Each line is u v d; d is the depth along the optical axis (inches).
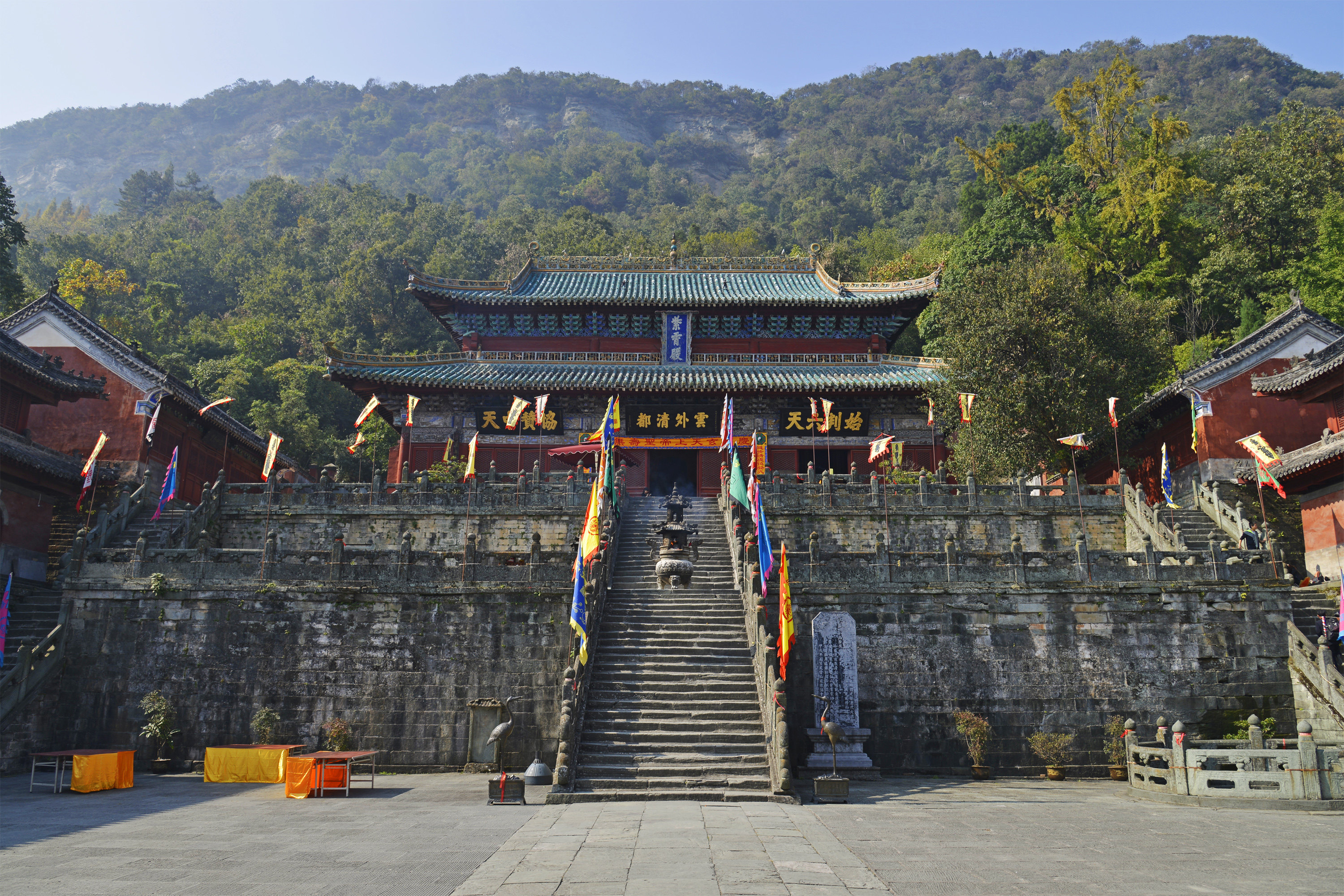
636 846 617.9
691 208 6515.8
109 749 1122.0
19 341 1599.4
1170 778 895.7
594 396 2070.6
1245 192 2706.7
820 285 2410.2
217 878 534.9
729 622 1143.6
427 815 761.0
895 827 710.5
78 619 1164.5
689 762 891.4
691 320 2260.1
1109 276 2866.6
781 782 843.4
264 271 4584.2
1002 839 665.6
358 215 5054.1
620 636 1108.5
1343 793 825.5
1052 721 1114.1
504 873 541.0
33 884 521.7
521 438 2071.9
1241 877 545.6
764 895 484.1
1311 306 2314.2
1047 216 3100.4
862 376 2089.1
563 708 903.1
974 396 1674.5
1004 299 1731.1
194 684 1136.8
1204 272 2603.3
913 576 1162.0
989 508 1477.6
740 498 1301.7
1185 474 1742.1
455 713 1114.7
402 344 4077.3
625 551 1386.6
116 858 591.8
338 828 699.4
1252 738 946.1
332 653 1139.9
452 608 1147.3
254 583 1165.1
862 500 1487.5
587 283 2413.9
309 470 2999.5
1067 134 3612.2
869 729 1109.7
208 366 3341.5
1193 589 1146.7
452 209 5295.3
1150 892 508.1
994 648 1138.0
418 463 2069.4
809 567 1173.1
